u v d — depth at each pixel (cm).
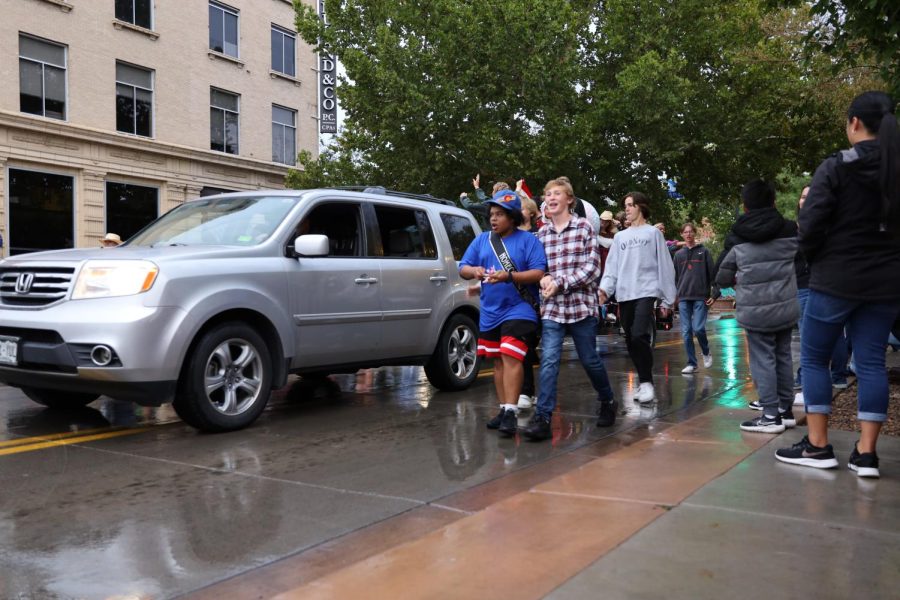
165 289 521
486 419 634
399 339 711
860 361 414
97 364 507
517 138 1645
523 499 378
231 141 2544
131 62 2192
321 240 600
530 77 1584
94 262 535
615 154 1753
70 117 2031
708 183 2038
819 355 429
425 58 1636
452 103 1597
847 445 491
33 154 1938
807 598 259
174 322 522
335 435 568
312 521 369
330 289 643
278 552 328
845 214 397
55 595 286
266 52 2655
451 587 272
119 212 2188
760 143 1912
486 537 323
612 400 598
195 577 301
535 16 1584
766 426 536
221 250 576
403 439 555
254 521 369
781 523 336
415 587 273
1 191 1878
